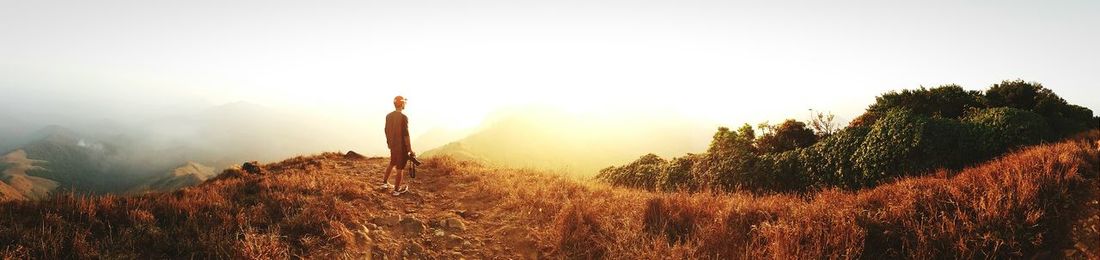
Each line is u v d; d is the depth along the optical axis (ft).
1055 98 42.78
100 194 19.08
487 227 20.97
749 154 45.75
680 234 18.60
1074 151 23.08
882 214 17.87
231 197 21.77
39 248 13.89
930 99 47.67
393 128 26.58
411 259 17.33
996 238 15.24
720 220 18.65
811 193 37.58
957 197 18.47
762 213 19.81
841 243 15.93
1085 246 14.65
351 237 18.16
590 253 17.11
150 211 18.03
